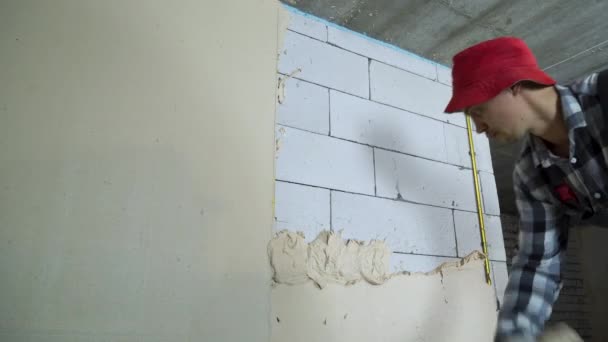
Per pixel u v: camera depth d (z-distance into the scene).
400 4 1.61
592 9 1.66
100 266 1.05
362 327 1.35
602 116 0.92
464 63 1.01
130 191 1.12
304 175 1.43
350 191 1.50
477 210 1.79
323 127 1.53
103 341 1.01
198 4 1.37
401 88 1.80
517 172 1.19
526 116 0.99
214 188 1.23
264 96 1.40
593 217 1.09
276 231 1.32
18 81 1.08
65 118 1.10
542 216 1.14
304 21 1.62
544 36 1.82
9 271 0.97
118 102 1.17
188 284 1.13
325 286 1.33
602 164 0.96
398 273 1.49
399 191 1.62
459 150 1.86
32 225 1.01
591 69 2.07
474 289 1.63
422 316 1.48
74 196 1.07
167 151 1.20
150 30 1.27
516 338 0.92
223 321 1.14
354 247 1.43
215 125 1.28
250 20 1.46
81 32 1.18
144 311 1.06
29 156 1.05
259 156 1.33
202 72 1.31
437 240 1.63
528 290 1.08
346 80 1.65
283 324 1.23
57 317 0.98
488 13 1.67
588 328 4.69
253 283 1.21
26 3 1.14
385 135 1.67
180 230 1.15
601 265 4.77
